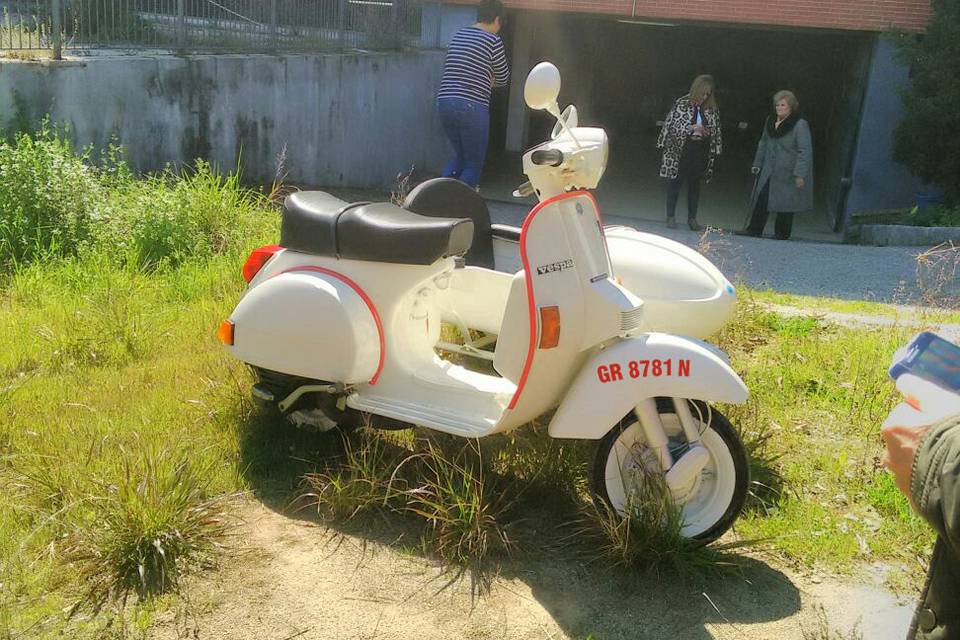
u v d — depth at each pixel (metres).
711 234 12.03
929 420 1.85
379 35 15.47
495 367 4.05
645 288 5.22
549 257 3.83
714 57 22.83
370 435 4.68
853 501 4.41
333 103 13.97
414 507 4.14
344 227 4.35
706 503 3.88
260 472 4.39
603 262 3.99
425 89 16.23
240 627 3.34
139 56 11.00
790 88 22.59
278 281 4.45
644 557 3.77
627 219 13.83
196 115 11.55
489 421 4.10
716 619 3.51
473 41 10.05
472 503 3.85
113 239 7.62
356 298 4.30
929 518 1.79
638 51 22.94
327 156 14.06
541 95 3.81
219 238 8.02
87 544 3.59
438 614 3.47
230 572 3.64
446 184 5.38
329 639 3.30
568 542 3.94
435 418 4.18
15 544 3.64
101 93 10.27
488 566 3.78
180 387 5.15
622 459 3.92
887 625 3.51
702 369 3.72
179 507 3.77
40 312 6.24
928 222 12.70
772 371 5.89
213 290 6.94
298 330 4.34
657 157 20.98
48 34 10.64
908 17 14.33
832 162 17.41
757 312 7.02
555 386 3.96
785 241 11.83
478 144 10.29
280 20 13.37
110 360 5.57
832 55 19.86
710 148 12.34
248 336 4.47
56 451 4.32
